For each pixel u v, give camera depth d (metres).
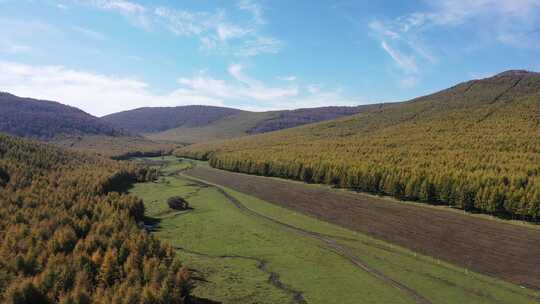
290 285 44.38
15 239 45.56
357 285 44.38
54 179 85.69
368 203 79.62
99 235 49.22
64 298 32.34
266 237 63.34
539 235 55.34
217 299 40.22
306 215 78.00
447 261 51.66
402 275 47.22
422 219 66.69
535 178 68.69
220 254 55.16
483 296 41.31
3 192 68.50
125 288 35.34
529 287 43.16
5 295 33.00
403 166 89.94
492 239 55.59
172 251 45.81
